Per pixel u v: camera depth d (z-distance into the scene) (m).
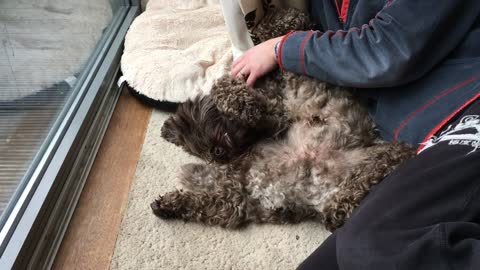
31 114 1.73
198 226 1.57
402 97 1.43
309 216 1.60
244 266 1.42
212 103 1.67
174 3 2.62
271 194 1.59
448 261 0.98
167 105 2.07
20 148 1.60
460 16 1.31
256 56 1.64
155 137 1.94
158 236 1.52
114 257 1.44
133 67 2.14
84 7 2.35
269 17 1.80
